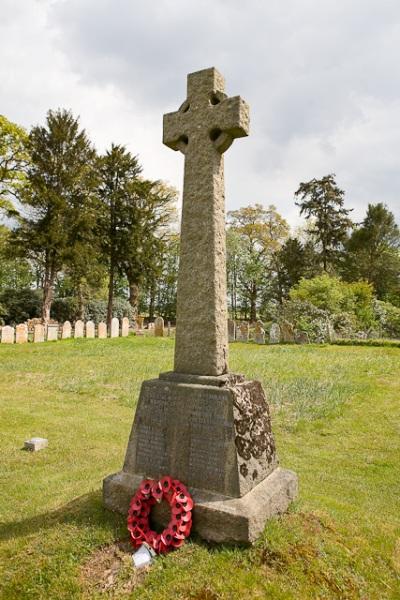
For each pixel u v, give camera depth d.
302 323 23.78
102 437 6.77
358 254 42.72
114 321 25.17
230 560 2.94
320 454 6.20
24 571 2.96
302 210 41.31
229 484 3.31
